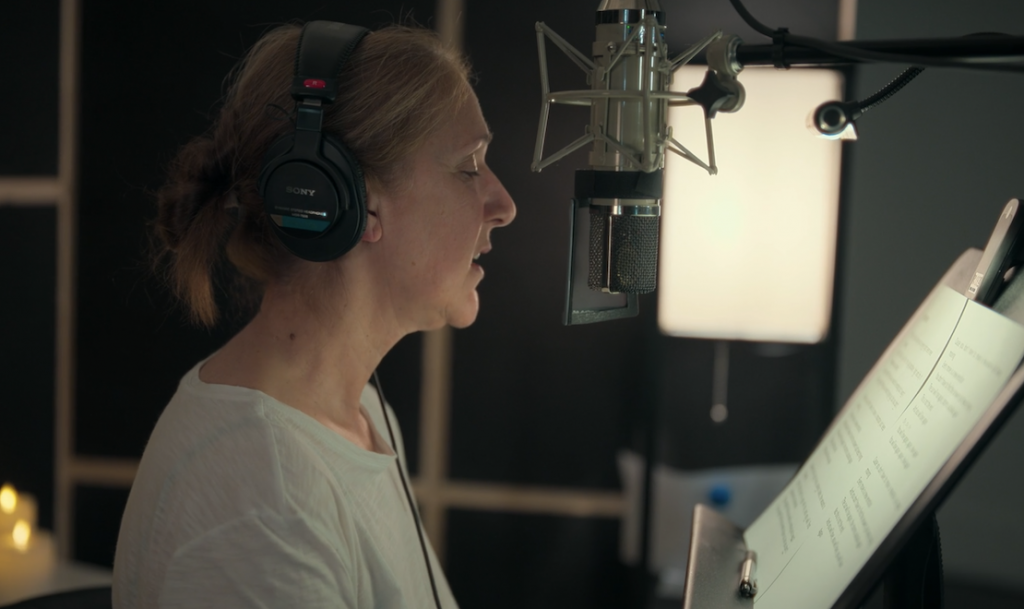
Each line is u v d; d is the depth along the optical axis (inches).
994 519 65.1
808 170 65.7
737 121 65.9
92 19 75.8
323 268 31.3
